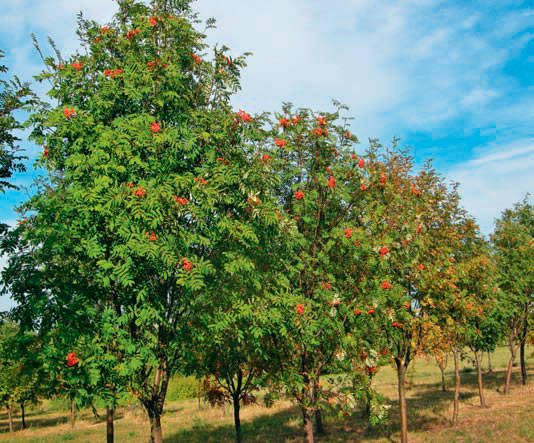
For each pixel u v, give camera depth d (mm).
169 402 30719
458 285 15109
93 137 7816
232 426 18781
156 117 8352
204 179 8125
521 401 18766
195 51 9492
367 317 10094
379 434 15438
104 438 17953
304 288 9953
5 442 18703
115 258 7430
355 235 9750
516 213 23844
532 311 21297
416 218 12695
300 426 17828
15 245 7871
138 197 7191
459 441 13453
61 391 7188
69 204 7570
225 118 8727
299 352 9930
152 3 9266
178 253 7215
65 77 8328
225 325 7969
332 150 10086
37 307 7250
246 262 7863
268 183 8969
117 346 7418
